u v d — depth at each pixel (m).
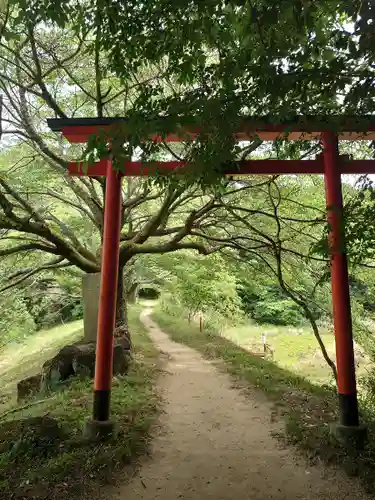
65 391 7.52
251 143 5.65
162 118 3.46
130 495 4.24
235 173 5.83
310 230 10.14
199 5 3.15
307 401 7.24
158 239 15.31
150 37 3.67
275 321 24.20
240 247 9.05
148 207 13.95
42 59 8.52
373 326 11.69
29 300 15.73
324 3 2.97
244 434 5.97
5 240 12.70
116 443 5.20
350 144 7.59
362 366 11.37
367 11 2.68
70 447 5.00
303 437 5.48
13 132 8.37
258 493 4.30
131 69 3.96
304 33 3.16
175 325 21.22
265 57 3.08
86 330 9.77
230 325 22.08
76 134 5.69
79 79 9.27
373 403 7.26
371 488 4.27
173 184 4.15
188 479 4.61
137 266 18.64
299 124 4.31
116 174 5.86
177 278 19.64
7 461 4.57
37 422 5.26
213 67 3.53
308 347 17.59
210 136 3.79
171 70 3.86
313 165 5.84
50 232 8.72
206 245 12.26
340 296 5.38
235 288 20.83
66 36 8.40
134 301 35.62
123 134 3.38
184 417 6.77
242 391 8.40
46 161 9.78
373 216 4.40
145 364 10.74
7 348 18.80
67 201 11.05
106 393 5.50
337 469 4.70
